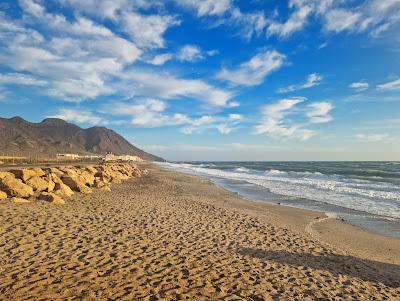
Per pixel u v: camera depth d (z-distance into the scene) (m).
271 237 10.02
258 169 69.38
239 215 13.42
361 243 10.68
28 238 7.76
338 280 6.86
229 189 26.36
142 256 7.28
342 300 5.84
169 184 27.25
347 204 18.47
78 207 12.11
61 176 17.38
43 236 8.02
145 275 6.25
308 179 37.09
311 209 16.89
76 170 22.39
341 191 24.47
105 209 12.20
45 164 41.22
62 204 12.42
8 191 12.45
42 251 7.01
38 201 12.27
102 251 7.35
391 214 15.61
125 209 12.56
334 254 8.83
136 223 10.31
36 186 14.01
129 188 21.84
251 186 28.83
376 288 6.60
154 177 35.56
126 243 8.10
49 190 14.77
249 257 7.86
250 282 6.33
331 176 42.03
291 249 8.90
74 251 7.19
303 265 7.63
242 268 7.07
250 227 11.19
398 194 22.34
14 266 6.11
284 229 11.41
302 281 6.61
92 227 9.31
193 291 5.73
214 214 13.16
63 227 8.98
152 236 8.96
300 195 22.41
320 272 7.25
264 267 7.25
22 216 9.70
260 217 13.62
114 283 5.78
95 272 6.17
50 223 9.24
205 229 10.33
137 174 35.75
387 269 8.02
